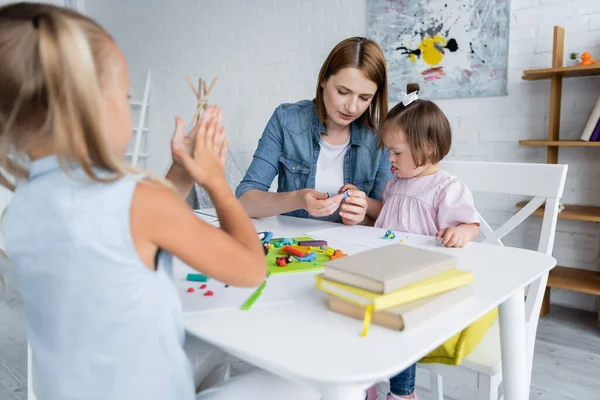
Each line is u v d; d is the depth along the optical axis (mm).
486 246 994
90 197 500
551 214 1162
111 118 516
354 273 606
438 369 1026
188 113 3756
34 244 517
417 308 583
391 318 574
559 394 1564
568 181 2271
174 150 640
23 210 521
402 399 1029
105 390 527
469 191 1224
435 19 2502
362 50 1273
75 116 461
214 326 590
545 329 2061
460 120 2512
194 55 3652
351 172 1490
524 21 2271
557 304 2355
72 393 533
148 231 518
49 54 448
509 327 810
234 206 629
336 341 547
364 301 584
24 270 531
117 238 502
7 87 462
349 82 1271
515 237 2418
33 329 558
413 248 736
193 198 2775
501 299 686
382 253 698
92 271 502
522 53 2291
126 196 504
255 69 3297
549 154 2180
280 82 3176
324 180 1500
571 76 2166
